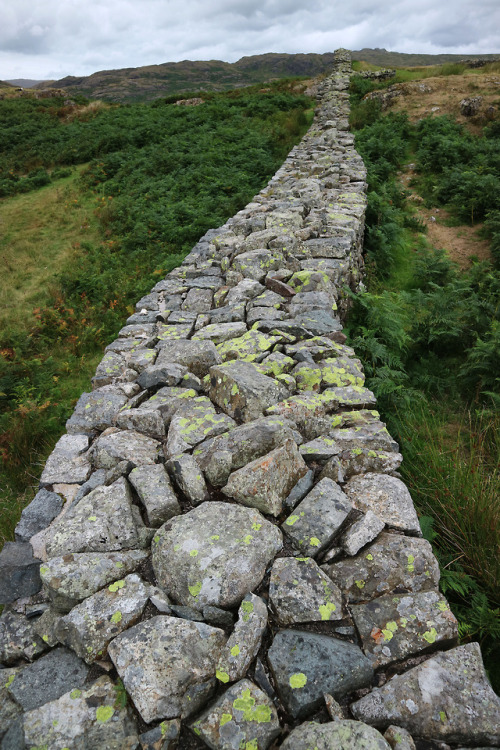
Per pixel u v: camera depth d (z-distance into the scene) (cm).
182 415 345
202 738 171
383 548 234
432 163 1277
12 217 1502
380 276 827
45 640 212
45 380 688
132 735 172
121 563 236
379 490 271
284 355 411
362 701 178
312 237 705
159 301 582
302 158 1300
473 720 170
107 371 432
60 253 1223
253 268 598
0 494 508
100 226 1327
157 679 183
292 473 279
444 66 2066
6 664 214
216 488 284
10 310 965
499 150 1216
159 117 2072
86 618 208
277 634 199
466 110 1516
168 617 205
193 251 720
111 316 845
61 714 179
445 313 615
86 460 323
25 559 246
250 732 168
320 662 186
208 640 196
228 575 218
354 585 221
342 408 355
